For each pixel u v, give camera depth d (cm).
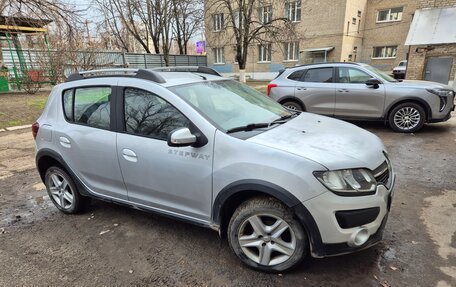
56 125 369
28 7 1198
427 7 1312
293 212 240
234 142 259
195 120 277
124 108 317
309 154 240
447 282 244
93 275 271
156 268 277
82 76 371
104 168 333
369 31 2811
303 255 249
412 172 482
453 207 364
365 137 299
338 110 788
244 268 272
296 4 2714
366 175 244
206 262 282
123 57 2427
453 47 1213
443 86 709
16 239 335
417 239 303
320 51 2655
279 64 2928
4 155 662
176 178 286
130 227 349
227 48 3123
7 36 1680
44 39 1720
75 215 386
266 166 241
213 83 349
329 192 229
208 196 273
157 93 298
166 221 359
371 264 269
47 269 282
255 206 254
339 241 235
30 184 496
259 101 365
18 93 1641
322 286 246
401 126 731
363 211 235
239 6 2027
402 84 722
